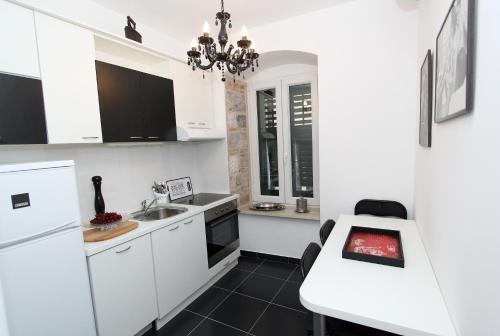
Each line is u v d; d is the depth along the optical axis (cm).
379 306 108
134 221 210
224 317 221
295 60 309
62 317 146
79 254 153
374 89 238
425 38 182
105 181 230
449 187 104
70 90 172
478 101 74
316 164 321
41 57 157
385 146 238
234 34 294
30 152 181
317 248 172
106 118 196
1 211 124
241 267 309
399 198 238
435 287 119
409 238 177
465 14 82
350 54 244
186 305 239
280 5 239
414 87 223
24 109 150
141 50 225
